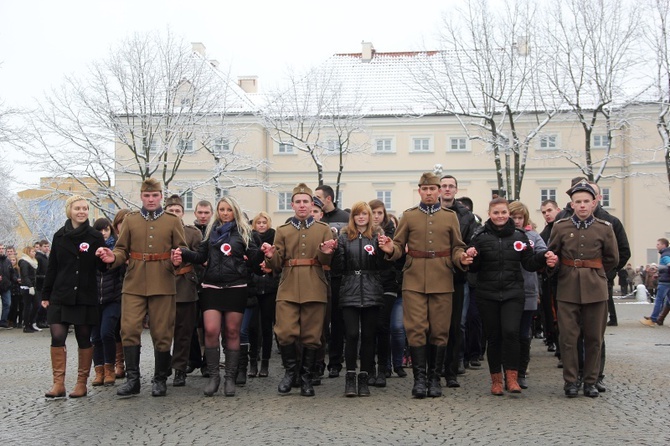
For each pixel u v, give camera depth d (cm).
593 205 974
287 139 5231
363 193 5344
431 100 4150
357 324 972
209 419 844
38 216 4775
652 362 1264
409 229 984
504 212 974
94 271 990
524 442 724
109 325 1081
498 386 976
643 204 5081
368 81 5534
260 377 1156
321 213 1138
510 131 4012
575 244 956
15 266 2538
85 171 3712
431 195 982
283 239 994
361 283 972
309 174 5303
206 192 4838
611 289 2047
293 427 800
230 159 4238
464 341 1165
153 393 984
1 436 775
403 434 763
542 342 1627
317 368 1079
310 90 4744
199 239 1109
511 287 972
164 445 731
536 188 5216
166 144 3875
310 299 975
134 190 3997
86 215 994
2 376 1192
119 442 745
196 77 3959
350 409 891
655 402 914
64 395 983
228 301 991
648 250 5084
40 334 2131
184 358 1073
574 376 959
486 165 5256
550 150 5159
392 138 5338
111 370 1088
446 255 977
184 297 1061
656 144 4984
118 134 3756
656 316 2061
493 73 3925
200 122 4003
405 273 982
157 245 989
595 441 724
